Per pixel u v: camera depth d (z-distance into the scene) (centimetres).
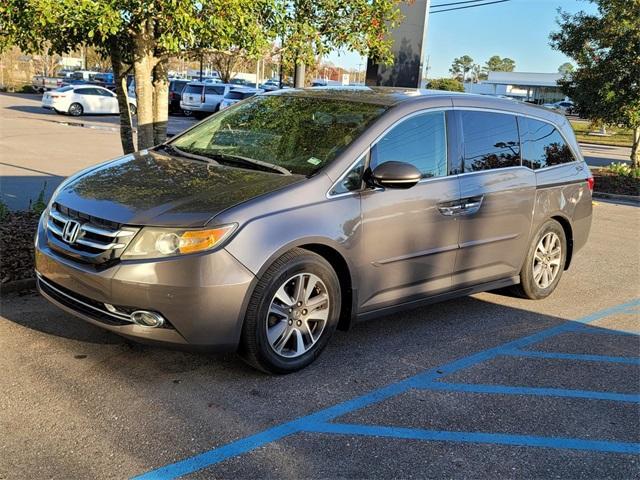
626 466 342
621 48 1600
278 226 390
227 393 391
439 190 484
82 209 395
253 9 636
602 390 433
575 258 827
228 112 543
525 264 593
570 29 1702
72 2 507
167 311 368
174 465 315
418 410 388
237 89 3319
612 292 677
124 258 370
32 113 2814
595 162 2356
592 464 342
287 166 443
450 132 506
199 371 416
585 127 4756
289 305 407
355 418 373
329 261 433
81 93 2881
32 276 542
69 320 480
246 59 730
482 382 433
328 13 735
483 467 332
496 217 537
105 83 4547
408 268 472
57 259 399
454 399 405
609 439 369
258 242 381
